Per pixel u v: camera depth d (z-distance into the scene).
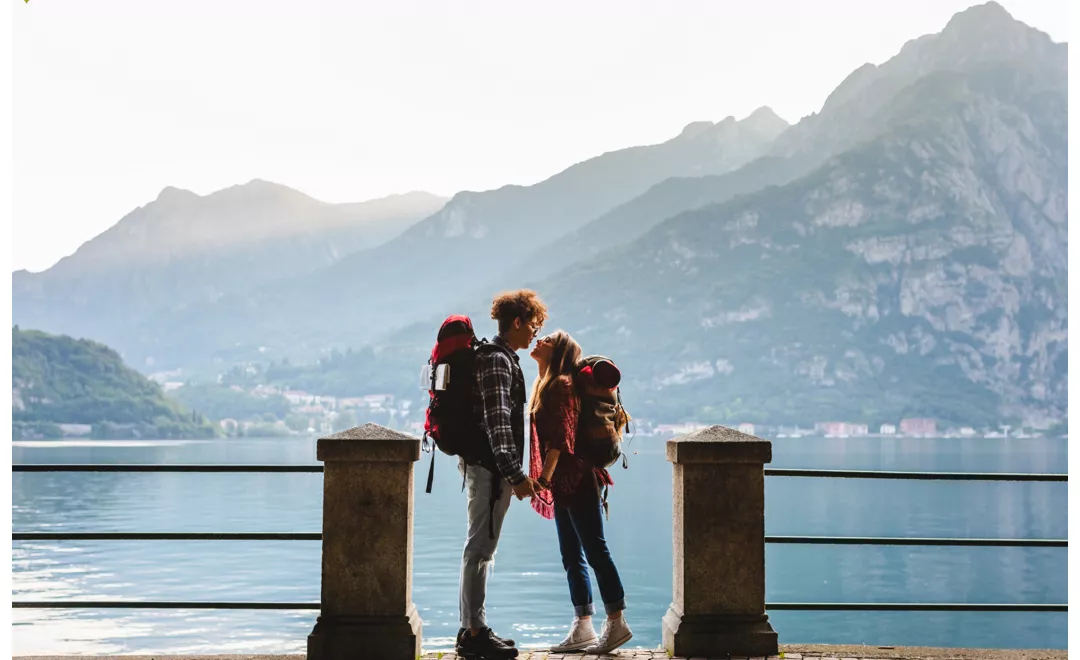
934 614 57.31
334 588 4.86
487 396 4.70
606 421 5.10
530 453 4.96
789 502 115.00
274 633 41.84
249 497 111.94
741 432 5.15
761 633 5.00
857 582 65.88
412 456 4.84
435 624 45.38
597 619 22.75
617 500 116.50
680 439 5.12
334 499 4.88
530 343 5.22
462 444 4.79
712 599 5.04
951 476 5.04
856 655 5.09
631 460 196.50
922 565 72.44
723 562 5.04
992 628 53.66
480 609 4.91
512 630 43.91
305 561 64.25
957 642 50.62
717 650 5.00
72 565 62.97
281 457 198.62
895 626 54.53
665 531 87.31
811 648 5.23
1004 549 80.31
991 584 65.19
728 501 5.05
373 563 4.86
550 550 74.69
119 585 55.06
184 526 82.88
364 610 4.85
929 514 104.38
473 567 4.88
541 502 5.00
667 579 63.09
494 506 4.86
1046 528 93.19
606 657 5.09
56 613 45.91
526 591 55.81
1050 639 51.03
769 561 74.94
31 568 61.50
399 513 4.87
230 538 4.82
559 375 5.07
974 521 98.69
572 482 5.06
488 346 4.84
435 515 97.94
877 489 129.88
